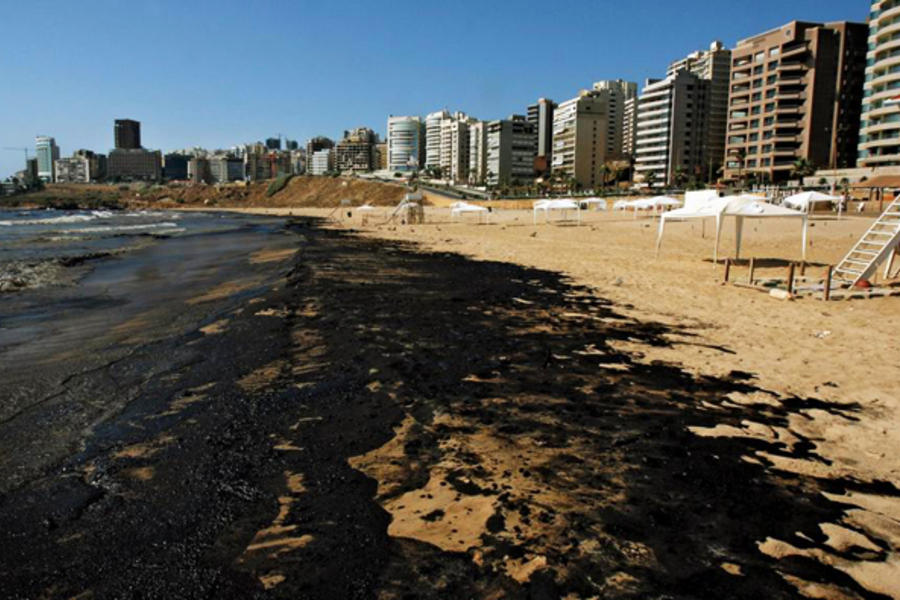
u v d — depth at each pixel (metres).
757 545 3.80
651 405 6.49
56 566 3.55
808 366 8.05
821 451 5.30
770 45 97.00
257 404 6.47
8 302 14.12
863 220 41.75
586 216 64.31
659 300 13.60
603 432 5.70
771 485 4.63
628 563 3.56
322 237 41.84
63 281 18.44
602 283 16.56
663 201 51.66
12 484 4.63
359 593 3.27
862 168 76.94
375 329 10.29
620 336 9.91
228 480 4.66
